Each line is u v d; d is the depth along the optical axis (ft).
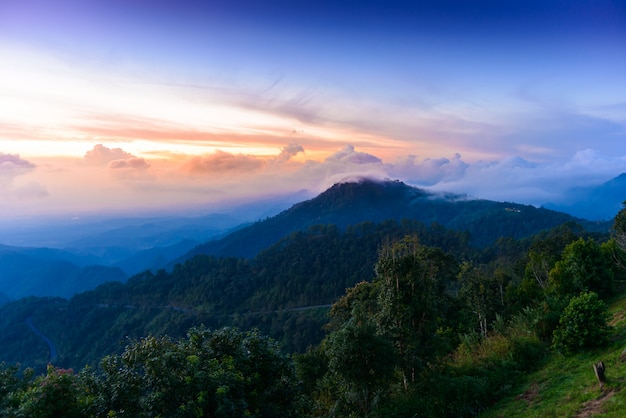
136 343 31.48
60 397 26.45
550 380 44.45
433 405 43.86
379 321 50.24
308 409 38.52
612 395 32.86
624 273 89.25
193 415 26.03
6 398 26.43
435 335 51.78
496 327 72.84
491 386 47.52
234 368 31.30
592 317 47.11
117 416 27.09
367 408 45.11
